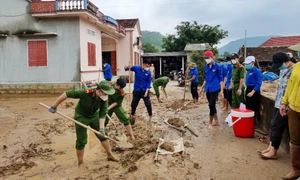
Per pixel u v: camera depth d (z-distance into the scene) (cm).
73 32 1489
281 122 460
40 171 466
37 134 692
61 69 1512
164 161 470
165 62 2997
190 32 3541
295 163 394
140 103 1183
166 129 708
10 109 1070
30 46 1518
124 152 541
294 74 390
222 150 530
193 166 453
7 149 583
